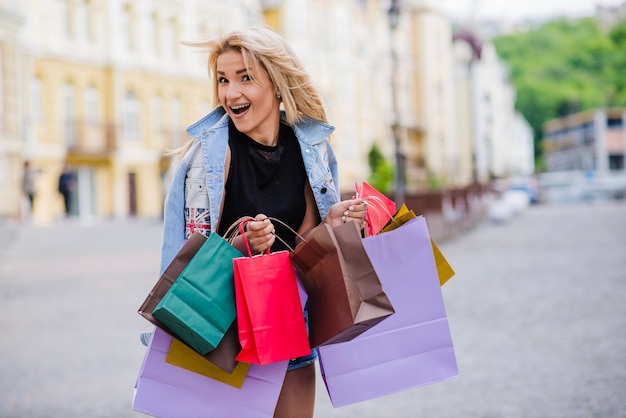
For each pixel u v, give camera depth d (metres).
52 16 43.69
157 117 50.38
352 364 3.23
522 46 180.12
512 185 68.56
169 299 2.86
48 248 23.61
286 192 3.44
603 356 8.17
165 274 2.96
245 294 2.92
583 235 26.59
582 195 67.06
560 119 173.62
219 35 3.39
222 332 2.94
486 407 6.54
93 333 10.70
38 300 13.90
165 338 3.04
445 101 83.81
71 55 44.62
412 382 3.25
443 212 25.56
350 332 3.01
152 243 25.20
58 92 44.16
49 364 8.84
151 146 49.56
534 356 8.33
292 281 2.99
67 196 40.09
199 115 53.25
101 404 7.11
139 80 48.59
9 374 8.39
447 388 7.23
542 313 10.97
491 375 7.60
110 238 26.91
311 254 2.98
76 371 8.48
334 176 3.63
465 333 9.73
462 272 16.62
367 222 3.42
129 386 7.79
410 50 79.19
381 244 3.24
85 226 32.25
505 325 10.18
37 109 43.22
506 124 143.00
